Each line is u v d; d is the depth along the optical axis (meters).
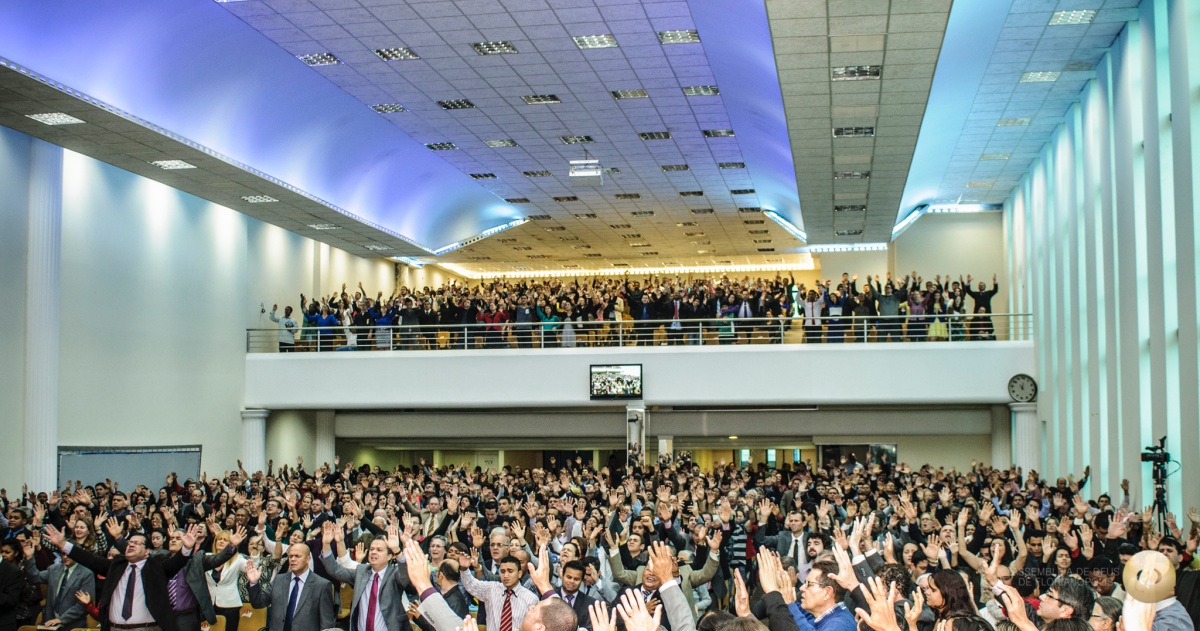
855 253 37.00
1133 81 18.67
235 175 25.19
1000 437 29.38
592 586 9.85
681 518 14.16
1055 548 10.52
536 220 38.91
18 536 12.27
